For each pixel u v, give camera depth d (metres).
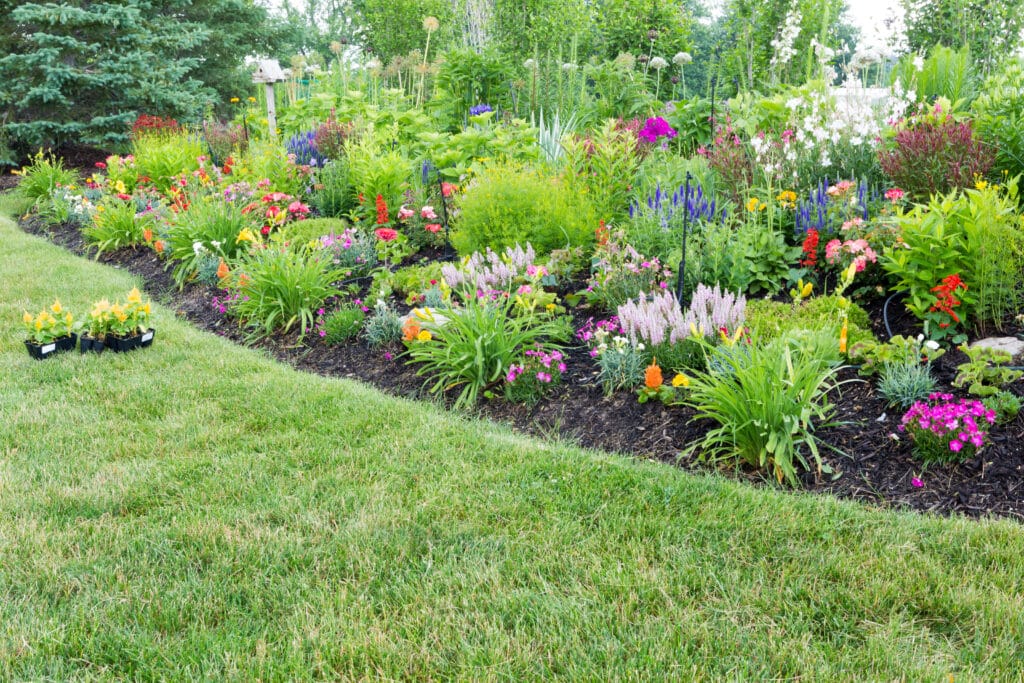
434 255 7.66
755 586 2.86
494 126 10.71
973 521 3.20
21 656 2.58
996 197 4.58
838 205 5.71
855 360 4.48
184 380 5.25
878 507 3.41
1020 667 2.42
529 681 2.46
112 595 2.93
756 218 5.91
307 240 7.90
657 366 4.31
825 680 2.40
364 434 4.38
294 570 3.06
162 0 17.47
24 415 4.61
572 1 14.60
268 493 3.71
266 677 2.49
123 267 9.05
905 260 4.66
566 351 5.36
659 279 5.75
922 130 5.77
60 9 14.11
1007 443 3.60
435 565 3.09
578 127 11.00
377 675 2.49
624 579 2.92
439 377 5.27
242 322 6.87
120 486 3.78
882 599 2.74
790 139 6.86
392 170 8.45
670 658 2.52
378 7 19.66
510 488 3.69
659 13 15.45
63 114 15.52
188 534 3.32
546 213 6.70
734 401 3.82
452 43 12.10
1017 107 5.77
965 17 10.20
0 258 8.96
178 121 15.86
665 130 8.79
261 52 22.86
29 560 3.14
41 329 5.73
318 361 6.00
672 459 4.02
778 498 3.48
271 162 9.70
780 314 5.09
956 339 4.45
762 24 12.76
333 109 11.91
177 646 2.62
